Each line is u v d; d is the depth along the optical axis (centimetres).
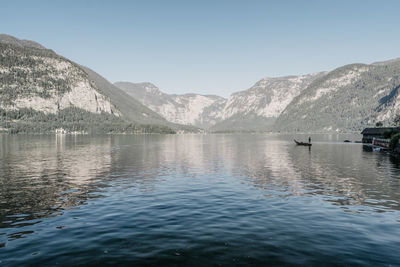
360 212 2203
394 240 1623
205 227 1847
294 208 2323
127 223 1939
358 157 6862
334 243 1574
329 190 3055
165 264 1322
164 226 1870
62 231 1788
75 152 8362
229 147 11394
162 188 3192
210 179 3812
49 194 2869
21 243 1596
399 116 16812
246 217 2072
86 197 2741
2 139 18412
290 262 1338
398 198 2675
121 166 5216
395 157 6844
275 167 5059
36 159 6362
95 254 1439
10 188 3178
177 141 18025
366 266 1301
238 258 1380
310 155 7506
